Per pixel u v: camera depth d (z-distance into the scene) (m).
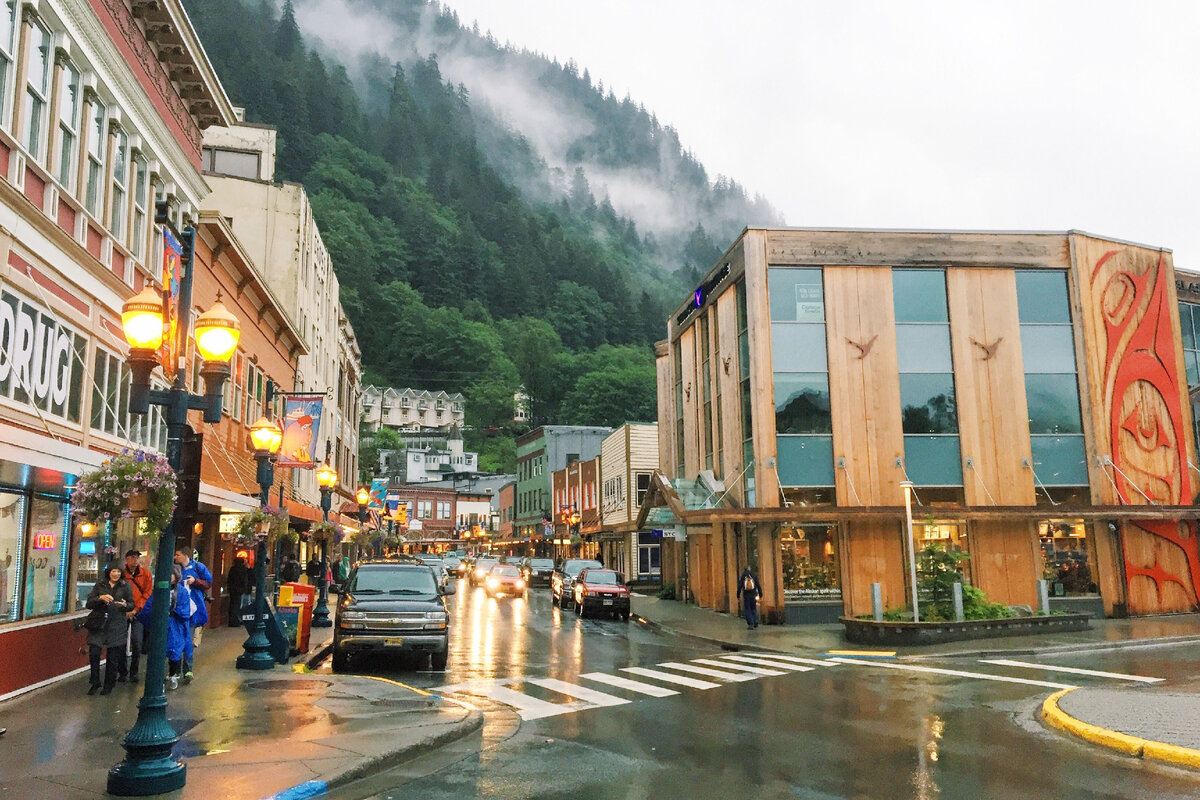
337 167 164.00
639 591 43.28
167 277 8.24
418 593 15.62
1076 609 24.08
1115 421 25.06
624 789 7.22
